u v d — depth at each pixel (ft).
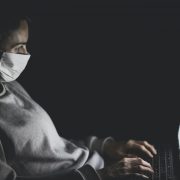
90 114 7.07
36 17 7.36
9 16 5.25
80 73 7.33
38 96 7.24
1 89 5.14
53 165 4.97
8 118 4.90
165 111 6.73
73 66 7.36
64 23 7.45
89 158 5.41
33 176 4.78
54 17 7.45
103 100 7.14
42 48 7.42
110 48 7.38
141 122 6.71
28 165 4.87
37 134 4.93
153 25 7.36
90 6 7.42
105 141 5.77
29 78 7.34
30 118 4.99
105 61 7.34
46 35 7.44
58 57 7.40
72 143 5.54
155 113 6.77
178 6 7.32
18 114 4.97
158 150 5.45
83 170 4.69
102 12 7.41
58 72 7.36
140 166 4.73
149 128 6.48
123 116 6.95
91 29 7.43
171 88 7.04
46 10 7.45
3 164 4.54
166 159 5.15
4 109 4.94
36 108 5.21
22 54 5.17
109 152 5.63
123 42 7.38
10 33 5.17
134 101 7.04
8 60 5.12
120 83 7.22
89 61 7.38
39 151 4.90
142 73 7.23
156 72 7.21
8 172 4.52
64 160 5.05
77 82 7.29
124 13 7.39
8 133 4.81
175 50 7.27
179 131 5.69
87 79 7.31
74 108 7.13
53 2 7.43
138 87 7.15
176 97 6.94
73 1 7.43
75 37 7.43
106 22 7.41
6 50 5.15
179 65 7.20
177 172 4.91
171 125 6.32
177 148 5.49
